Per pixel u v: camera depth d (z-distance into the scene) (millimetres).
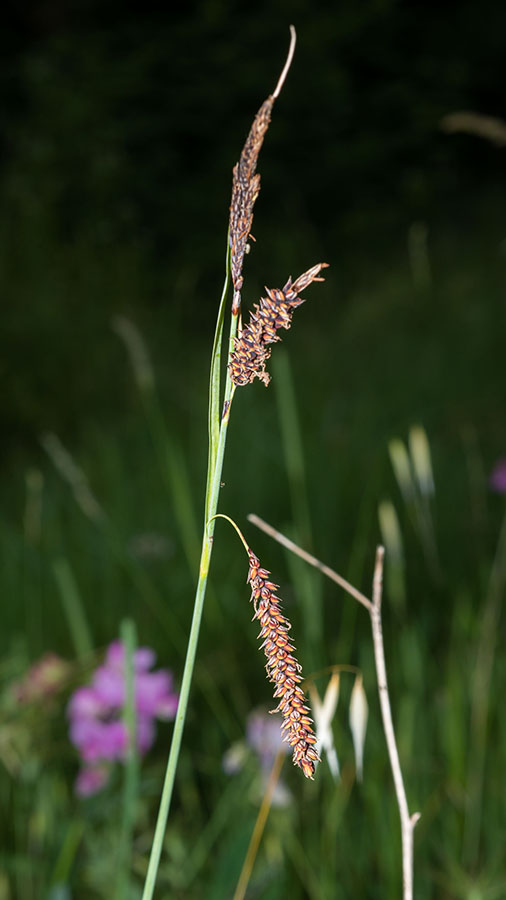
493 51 3988
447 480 1471
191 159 3385
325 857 690
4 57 3834
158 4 3885
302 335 2531
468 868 720
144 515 1367
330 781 746
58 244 2758
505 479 1260
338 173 3541
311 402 1901
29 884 687
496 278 2670
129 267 2791
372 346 2320
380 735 812
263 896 646
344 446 1609
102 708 806
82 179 3145
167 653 1039
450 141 3771
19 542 1296
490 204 3547
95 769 772
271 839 698
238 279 327
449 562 1199
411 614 1089
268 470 1509
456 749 761
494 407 1839
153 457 1656
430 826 730
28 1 3873
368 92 3697
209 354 2422
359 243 3418
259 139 324
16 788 794
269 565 1218
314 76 3562
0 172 3332
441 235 3387
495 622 950
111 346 2244
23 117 3594
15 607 1124
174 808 833
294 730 342
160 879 694
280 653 344
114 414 2039
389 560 1137
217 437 339
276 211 3504
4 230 2576
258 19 3578
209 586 1104
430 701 892
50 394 2023
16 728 806
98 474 1623
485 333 2232
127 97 3309
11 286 2312
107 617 1092
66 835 697
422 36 3938
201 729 916
